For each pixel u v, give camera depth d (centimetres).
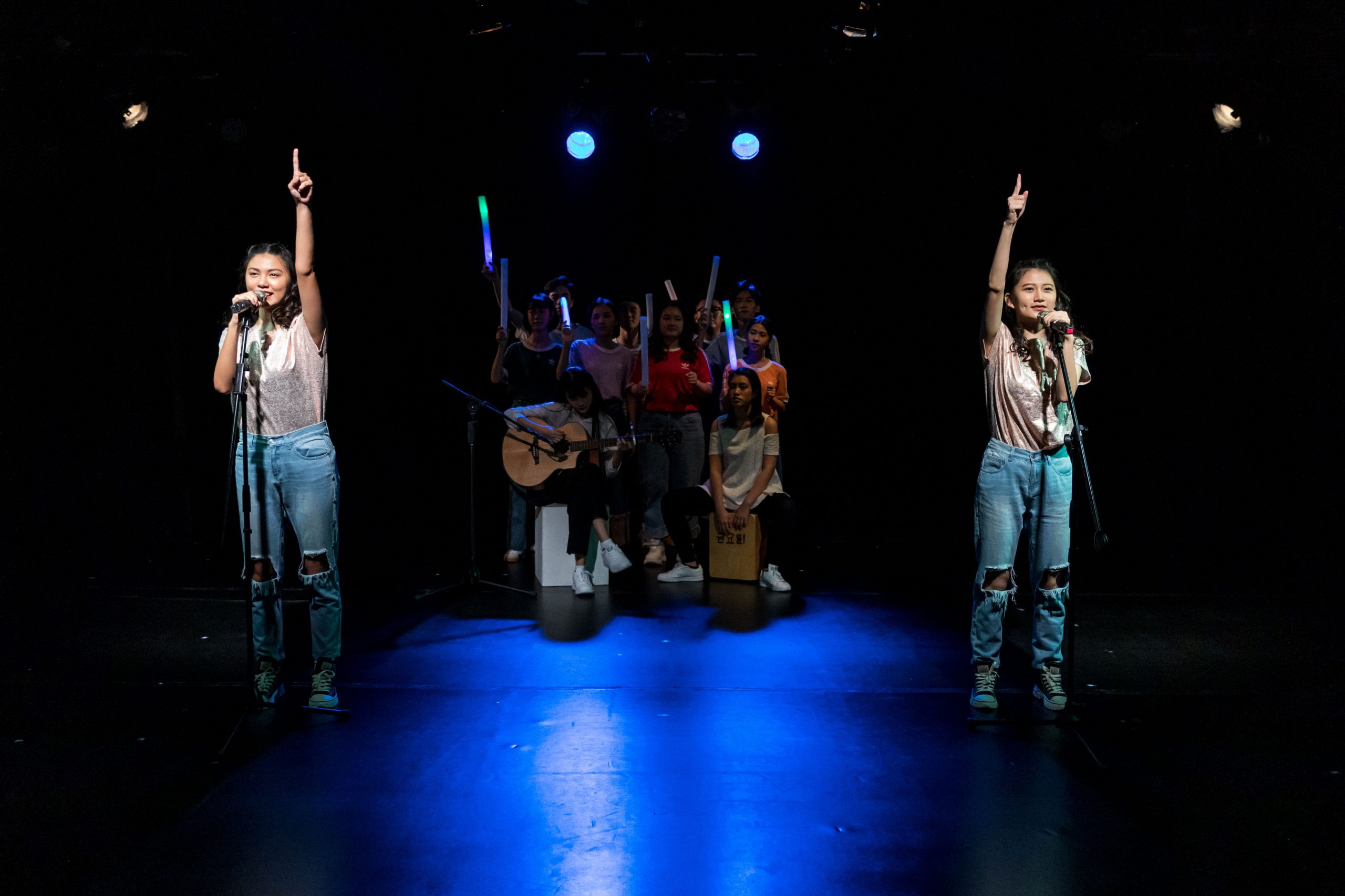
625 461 646
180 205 673
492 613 512
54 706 367
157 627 476
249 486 354
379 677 405
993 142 730
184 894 239
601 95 741
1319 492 665
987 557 361
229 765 315
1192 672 414
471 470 571
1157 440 710
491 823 276
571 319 805
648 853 260
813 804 289
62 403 658
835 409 901
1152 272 707
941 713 365
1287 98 622
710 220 860
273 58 637
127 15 588
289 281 358
